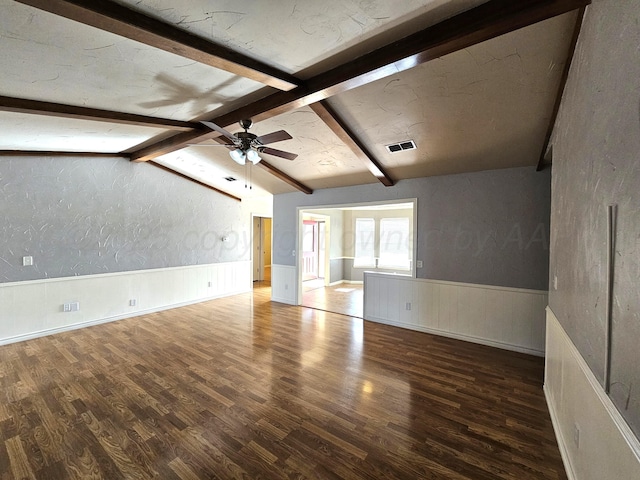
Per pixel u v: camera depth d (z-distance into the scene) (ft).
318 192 18.54
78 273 14.55
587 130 4.91
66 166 14.05
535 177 11.96
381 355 11.68
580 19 5.21
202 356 11.41
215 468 6.01
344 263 29.58
